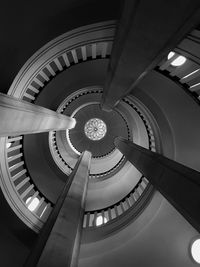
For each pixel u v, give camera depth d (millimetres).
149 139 9391
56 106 8977
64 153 12438
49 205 9320
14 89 5492
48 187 9688
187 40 4469
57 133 12070
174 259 6094
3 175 6129
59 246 2293
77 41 5418
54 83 8578
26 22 4980
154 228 6344
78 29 5090
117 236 6379
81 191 4910
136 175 10031
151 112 7680
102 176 11164
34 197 8844
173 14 2451
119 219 6707
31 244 6289
